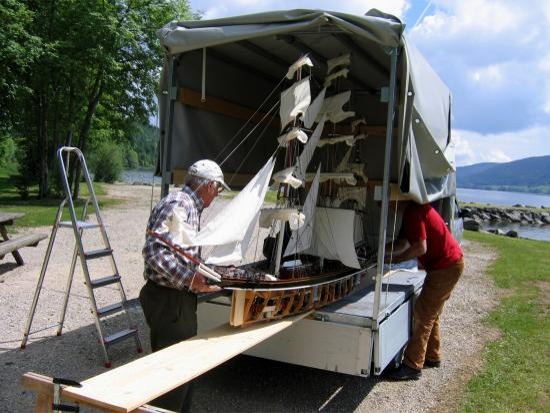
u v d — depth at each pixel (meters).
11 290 7.57
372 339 4.34
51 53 18.02
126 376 2.93
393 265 7.18
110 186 32.41
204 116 5.84
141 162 61.97
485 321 7.59
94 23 18.41
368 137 7.81
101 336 5.11
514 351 6.23
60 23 19.23
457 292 9.55
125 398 2.61
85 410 4.21
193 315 3.76
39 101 20.92
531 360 5.93
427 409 4.70
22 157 25.39
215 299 4.80
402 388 5.14
